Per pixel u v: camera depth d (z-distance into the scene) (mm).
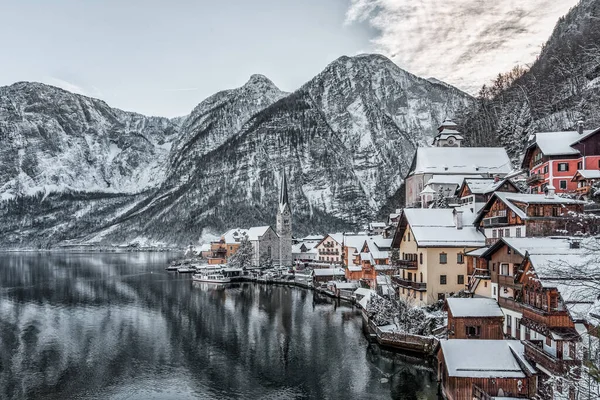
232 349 59281
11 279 140125
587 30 174125
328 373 49562
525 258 36562
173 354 57531
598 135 72062
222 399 43719
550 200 52875
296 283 128125
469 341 39938
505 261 47438
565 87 136875
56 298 101188
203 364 53625
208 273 144875
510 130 128625
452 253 62656
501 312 46844
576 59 147875
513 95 162500
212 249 196000
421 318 56844
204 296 105188
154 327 71812
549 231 51719
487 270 54156
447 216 68250
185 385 47344
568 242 42688
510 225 55562
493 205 60406
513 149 122188
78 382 48625
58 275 153750
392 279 76812
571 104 122938
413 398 41969
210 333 67625
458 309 47281
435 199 96562
